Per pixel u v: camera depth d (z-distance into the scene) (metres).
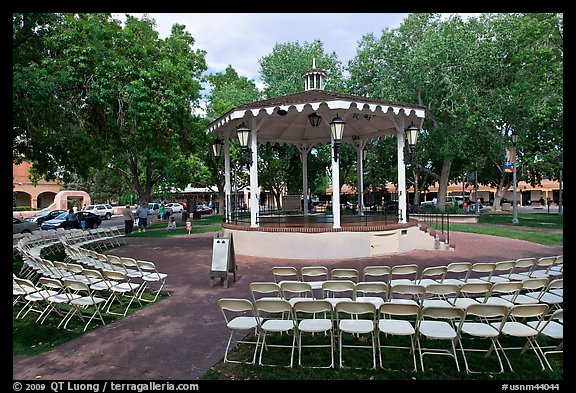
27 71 10.12
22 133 11.66
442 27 24.20
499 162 32.78
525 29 19.27
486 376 3.86
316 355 4.46
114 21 14.35
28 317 6.12
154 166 27.94
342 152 24.56
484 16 23.66
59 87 10.95
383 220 13.94
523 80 20.91
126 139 13.48
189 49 21.69
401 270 6.34
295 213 22.16
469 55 21.14
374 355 4.07
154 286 8.01
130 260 7.18
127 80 12.20
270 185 29.08
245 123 12.72
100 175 47.78
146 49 13.51
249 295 7.17
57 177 17.73
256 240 11.72
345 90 26.67
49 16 11.84
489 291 5.01
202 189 58.31
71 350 4.68
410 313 4.17
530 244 13.42
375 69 25.94
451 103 22.73
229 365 4.20
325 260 10.67
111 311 6.33
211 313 6.11
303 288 5.23
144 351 4.62
